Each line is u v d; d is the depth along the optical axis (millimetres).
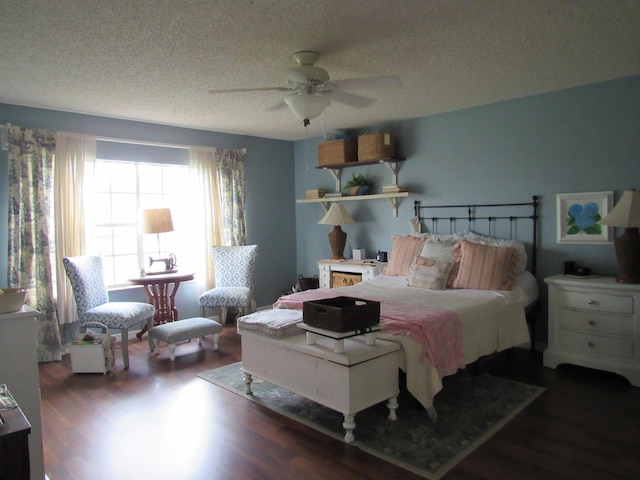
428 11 2281
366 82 2676
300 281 5809
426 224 4867
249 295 4914
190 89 3584
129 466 2314
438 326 2807
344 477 2168
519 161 4148
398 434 2574
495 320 3305
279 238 6160
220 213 5441
